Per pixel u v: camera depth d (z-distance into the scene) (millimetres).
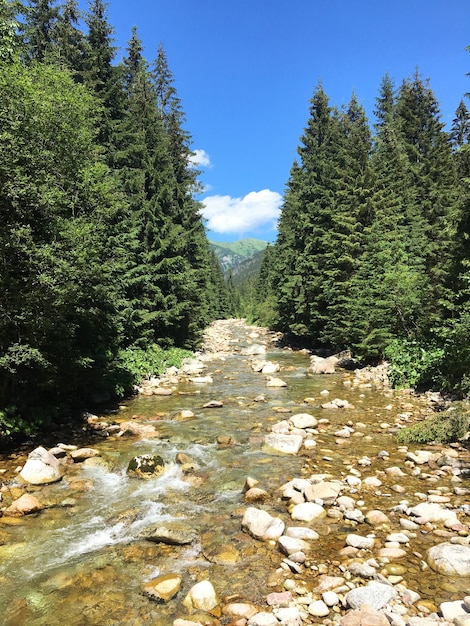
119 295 15281
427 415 11031
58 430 10461
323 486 6473
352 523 5645
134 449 9133
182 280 23406
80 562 4988
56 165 9961
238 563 4848
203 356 25266
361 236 22109
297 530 5371
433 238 24656
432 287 16453
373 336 17078
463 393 11625
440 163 32156
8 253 8445
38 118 9016
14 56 9547
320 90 32938
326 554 4910
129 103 23859
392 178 28609
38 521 6016
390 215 23406
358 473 7340
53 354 10109
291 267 32719
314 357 22703
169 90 30438
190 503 6555
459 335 11625
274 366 20016
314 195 29812
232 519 5973
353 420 10914
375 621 3545
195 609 4086
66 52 20844
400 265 17734
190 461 8234
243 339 38406
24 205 8602
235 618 3928
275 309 36188
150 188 22969
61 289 8578
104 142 20391
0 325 8383
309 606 3967
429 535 5227
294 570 4598
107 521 6008
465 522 5430
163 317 21703
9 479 7340
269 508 6254
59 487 7168
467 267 13555
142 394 15172
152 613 4070
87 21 21734
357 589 4035
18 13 10633
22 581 4637
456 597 4000
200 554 5098
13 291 8547
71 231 9312
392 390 14383
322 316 24141
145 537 5535
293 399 13773
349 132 32469
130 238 18078
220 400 14008
